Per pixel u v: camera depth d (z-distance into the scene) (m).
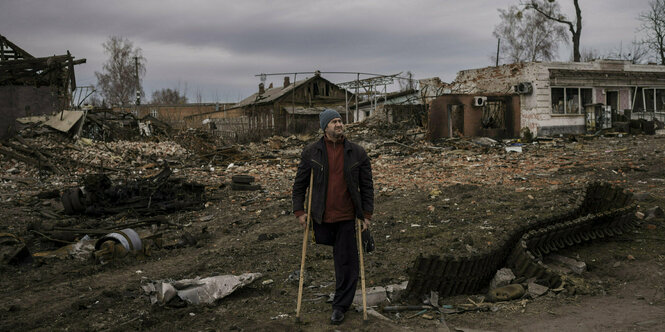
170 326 3.61
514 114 24.19
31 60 22.95
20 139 17.80
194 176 14.70
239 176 11.77
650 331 3.25
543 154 16.61
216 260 5.70
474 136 23.31
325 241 3.72
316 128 29.62
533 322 3.52
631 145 18.06
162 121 24.92
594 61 25.70
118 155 18.58
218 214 8.97
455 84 27.94
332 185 3.63
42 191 11.38
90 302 4.25
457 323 3.56
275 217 8.27
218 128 28.78
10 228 7.70
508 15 39.78
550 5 34.81
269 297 4.30
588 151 16.67
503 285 4.32
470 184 10.55
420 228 6.68
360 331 3.42
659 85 27.50
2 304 4.30
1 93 21.77
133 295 4.42
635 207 6.09
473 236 6.02
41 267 5.56
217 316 3.81
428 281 4.06
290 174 14.67
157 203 9.16
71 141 19.19
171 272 5.30
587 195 6.38
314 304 4.05
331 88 43.91
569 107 24.73
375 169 14.85
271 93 46.12
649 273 4.48
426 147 20.34
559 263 4.84
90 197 8.78
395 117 26.86
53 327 3.70
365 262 5.22
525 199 8.09
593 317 3.57
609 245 5.42
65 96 23.64
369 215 3.69
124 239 5.93
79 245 6.25
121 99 53.81
